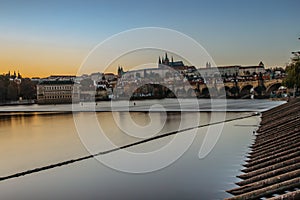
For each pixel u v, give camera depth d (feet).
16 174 62.75
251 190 34.96
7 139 131.95
